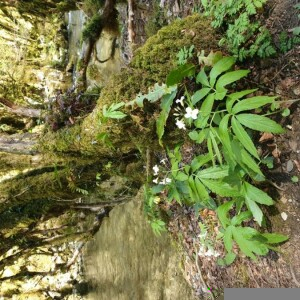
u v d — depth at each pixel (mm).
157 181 2734
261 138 1884
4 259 4070
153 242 3709
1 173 3941
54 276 6090
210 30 1952
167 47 1991
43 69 6465
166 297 3469
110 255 4953
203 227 2574
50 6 4512
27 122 3756
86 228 4980
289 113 1762
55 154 2857
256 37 1831
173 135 2123
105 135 2193
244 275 2361
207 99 1701
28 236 4098
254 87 1864
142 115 2027
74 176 3297
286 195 1893
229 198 2252
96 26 3562
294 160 1820
